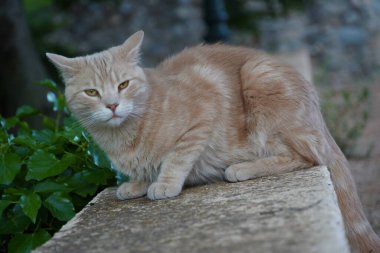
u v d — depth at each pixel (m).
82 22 15.18
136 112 3.98
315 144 4.21
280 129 4.22
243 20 13.80
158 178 3.99
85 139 4.64
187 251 2.70
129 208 3.74
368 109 10.22
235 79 4.42
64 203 4.13
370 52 15.75
